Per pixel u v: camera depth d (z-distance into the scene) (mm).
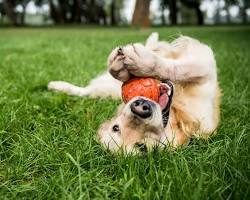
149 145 629
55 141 722
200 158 626
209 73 753
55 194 546
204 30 4121
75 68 1411
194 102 722
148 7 5258
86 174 584
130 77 663
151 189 529
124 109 642
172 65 687
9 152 695
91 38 3027
